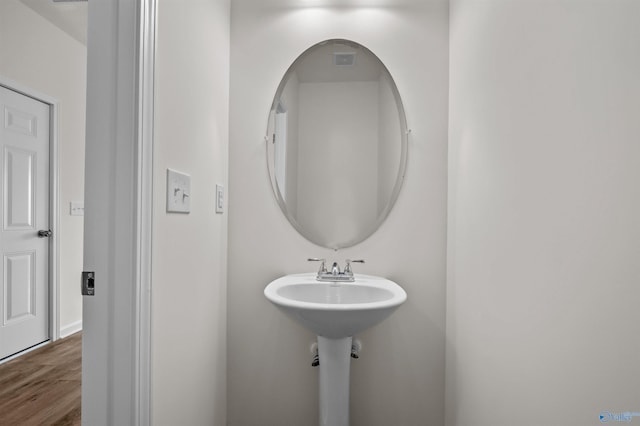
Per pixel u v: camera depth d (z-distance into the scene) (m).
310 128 1.62
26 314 2.61
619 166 0.59
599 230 0.64
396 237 1.58
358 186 1.60
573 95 0.72
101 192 0.86
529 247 0.89
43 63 2.74
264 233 1.61
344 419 1.35
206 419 1.35
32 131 2.67
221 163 1.50
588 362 0.67
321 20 1.62
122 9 0.86
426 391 1.55
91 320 0.86
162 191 0.99
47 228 2.80
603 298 0.63
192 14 1.20
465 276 1.33
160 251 0.98
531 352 0.87
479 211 1.21
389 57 1.60
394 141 1.59
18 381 2.11
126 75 0.86
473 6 1.28
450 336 1.49
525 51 0.91
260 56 1.62
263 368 1.60
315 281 1.45
